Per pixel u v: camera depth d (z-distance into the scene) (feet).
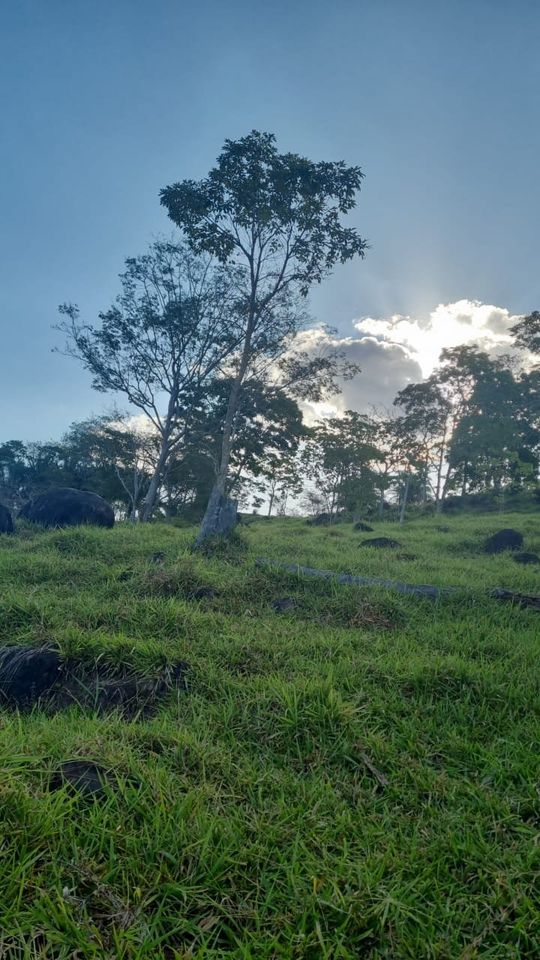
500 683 15.72
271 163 42.45
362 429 141.59
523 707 14.55
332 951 7.09
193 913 7.61
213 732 12.96
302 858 8.71
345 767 11.91
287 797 10.51
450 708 14.53
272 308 47.91
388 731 13.41
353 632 20.93
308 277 45.88
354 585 27.50
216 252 44.62
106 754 10.51
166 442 87.25
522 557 49.75
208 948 7.20
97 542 38.37
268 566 29.32
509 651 18.93
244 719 13.46
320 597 25.70
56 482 150.20
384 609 23.62
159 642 17.51
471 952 7.28
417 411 148.66
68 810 8.82
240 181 42.68
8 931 6.81
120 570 28.45
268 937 7.27
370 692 15.06
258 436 100.37
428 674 15.79
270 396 53.11
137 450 114.52
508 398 150.20
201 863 8.13
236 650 17.79
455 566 40.86
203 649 17.93
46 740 11.03
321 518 131.03
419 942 7.38
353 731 12.69
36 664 15.66
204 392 82.28
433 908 8.00
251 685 15.16
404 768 11.66
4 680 15.56
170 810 9.23
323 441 140.15
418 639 20.67
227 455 43.34
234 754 12.09
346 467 141.90
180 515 125.90
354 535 73.26
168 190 43.04
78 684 15.42
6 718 13.24
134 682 15.24
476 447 145.59
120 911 7.32
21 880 7.34
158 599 23.04
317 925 7.25
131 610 20.58
